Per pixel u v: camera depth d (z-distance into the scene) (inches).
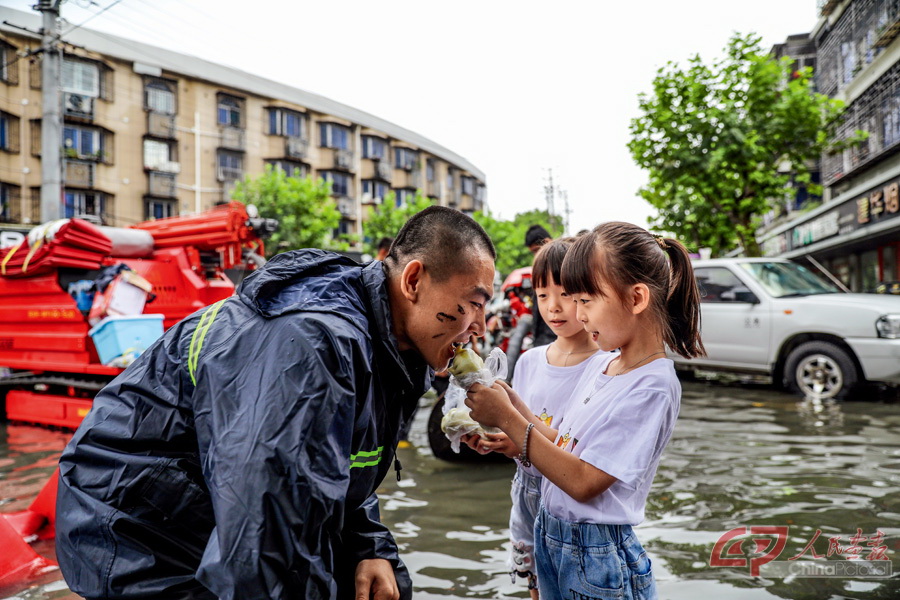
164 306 263.6
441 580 108.3
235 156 1147.9
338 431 50.2
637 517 67.0
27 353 257.4
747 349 296.7
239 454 48.0
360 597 66.6
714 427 224.1
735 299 303.9
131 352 223.6
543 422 87.4
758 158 563.5
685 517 134.5
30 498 158.4
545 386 99.3
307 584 48.1
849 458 179.0
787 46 947.3
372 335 59.9
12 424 261.0
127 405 59.6
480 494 155.5
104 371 225.1
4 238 561.0
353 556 71.0
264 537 46.4
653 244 70.7
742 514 135.7
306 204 1066.7
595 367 88.2
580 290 71.9
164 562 56.9
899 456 179.9
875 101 642.2
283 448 47.4
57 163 504.1
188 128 1081.4
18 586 106.3
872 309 262.5
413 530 132.1
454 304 60.4
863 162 643.5
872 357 259.1
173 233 278.1
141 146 1019.9
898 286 543.8
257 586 46.3
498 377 84.9
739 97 575.2
